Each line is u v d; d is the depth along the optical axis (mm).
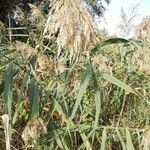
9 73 2791
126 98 3676
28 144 2760
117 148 3219
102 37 3902
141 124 3406
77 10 2547
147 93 3787
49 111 2877
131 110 3662
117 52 4105
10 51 3143
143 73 3887
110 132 3197
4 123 2402
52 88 3137
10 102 2697
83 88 2805
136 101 3686
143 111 3602
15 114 2797
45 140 2736
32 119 2547
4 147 3055
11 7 14695
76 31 2553
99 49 2934
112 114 3572
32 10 4027
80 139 3066
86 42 2598
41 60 3146
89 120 3303
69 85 3383
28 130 2508
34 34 3889
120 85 2920
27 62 3180
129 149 2730
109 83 3639
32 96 2758
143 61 3873
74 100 3113
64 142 2771
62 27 2551
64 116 2814
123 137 3201
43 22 3998
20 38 4777
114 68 3914
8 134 2406
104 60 3445
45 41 4016
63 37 2566
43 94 3078
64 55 3305
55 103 2852
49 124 2814
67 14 2543
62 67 3215
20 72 3221
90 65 2893
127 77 3869
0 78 3369
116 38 2947
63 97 2938
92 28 2590
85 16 2561
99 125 3092
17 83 3299
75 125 2838
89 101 3432
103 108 3557
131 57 4055
